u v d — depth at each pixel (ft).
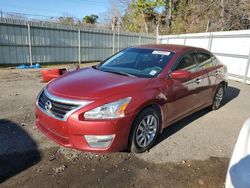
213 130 13.73
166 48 13.30
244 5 68.44
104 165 9.30
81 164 9.29
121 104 8.84
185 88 12.19
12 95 19.40
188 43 45.21
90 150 8.71
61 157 9.73
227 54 35.42
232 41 34.27
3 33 38.78
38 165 9.07
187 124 14.46
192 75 12.87
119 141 9.01
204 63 14.74
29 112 14.93
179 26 86.12
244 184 5.15
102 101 8.62
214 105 17.19
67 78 10.80
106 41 55.26
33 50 43.29
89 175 8.61
